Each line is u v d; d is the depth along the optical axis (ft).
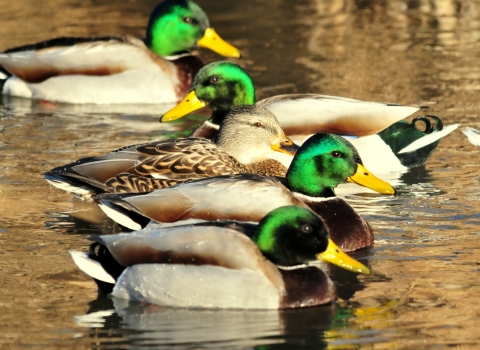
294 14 88.12
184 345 31.71
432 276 37.93
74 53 67.97
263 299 34.30
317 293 34.88
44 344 31.83
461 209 46.11
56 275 37.96
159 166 44.50
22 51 69.26
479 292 36.19
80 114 64.59
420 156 53.42
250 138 48.01
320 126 53.11
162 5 68.59
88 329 32.96
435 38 80.84
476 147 57.06
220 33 81.71
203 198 38.81
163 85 67.87
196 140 45.93
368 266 39.17
